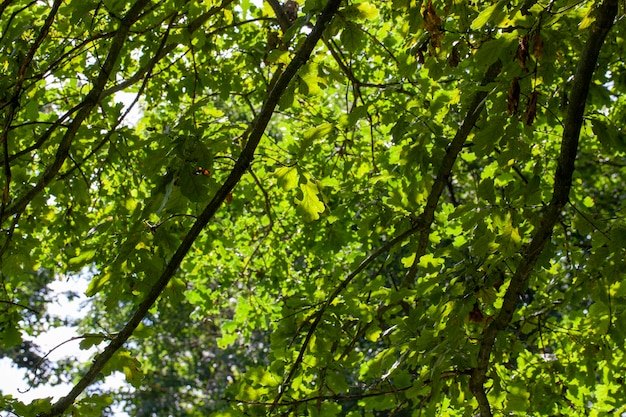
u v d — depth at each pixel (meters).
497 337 3.64
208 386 17.98
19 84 3.42
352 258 7.00
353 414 3.95
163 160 3.10
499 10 2.81
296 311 4.11
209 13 4.47
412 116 4.14
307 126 7.04
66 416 3.40
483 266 3.49
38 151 5.16
